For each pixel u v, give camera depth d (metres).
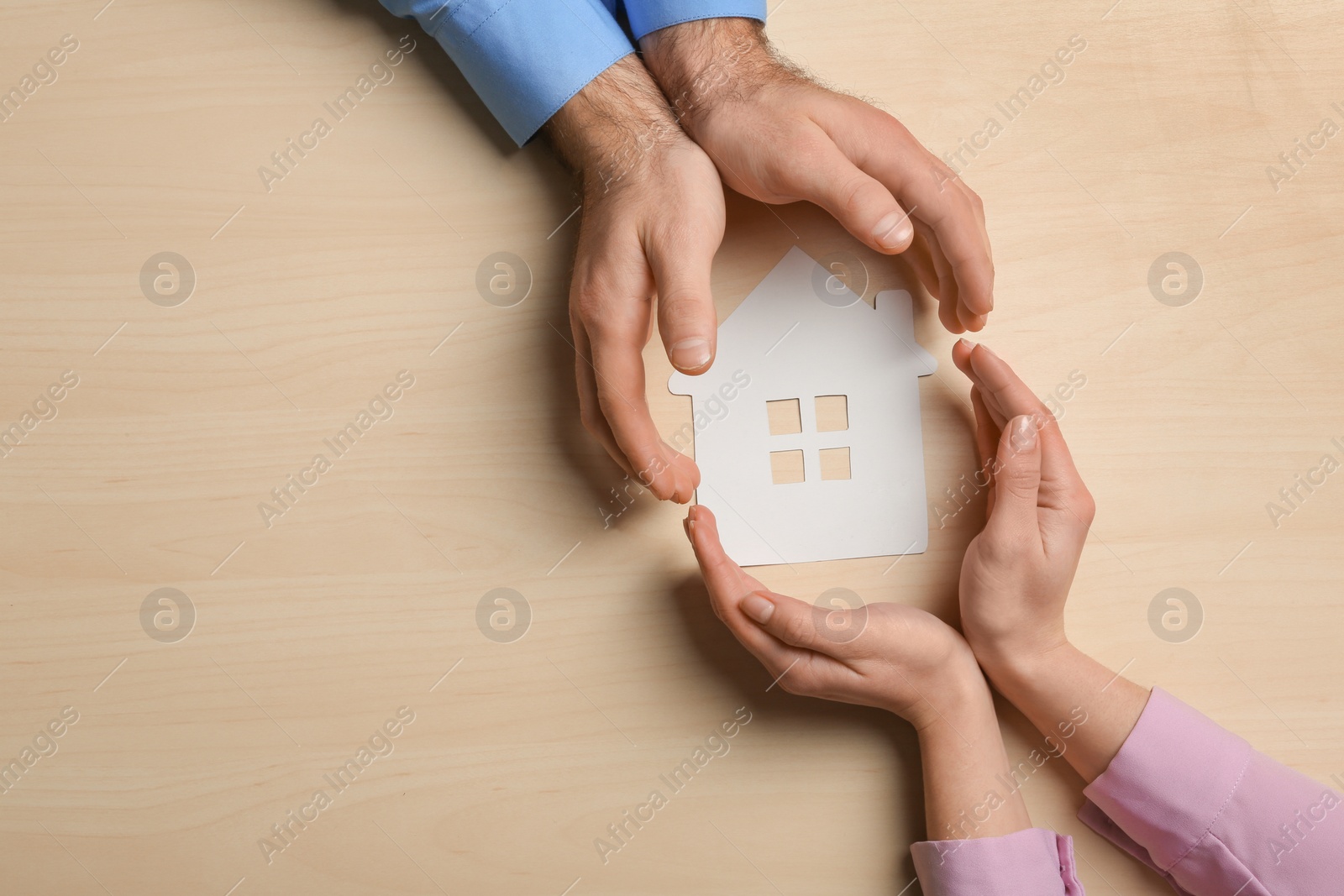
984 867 0.68
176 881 0.77
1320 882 0.66
